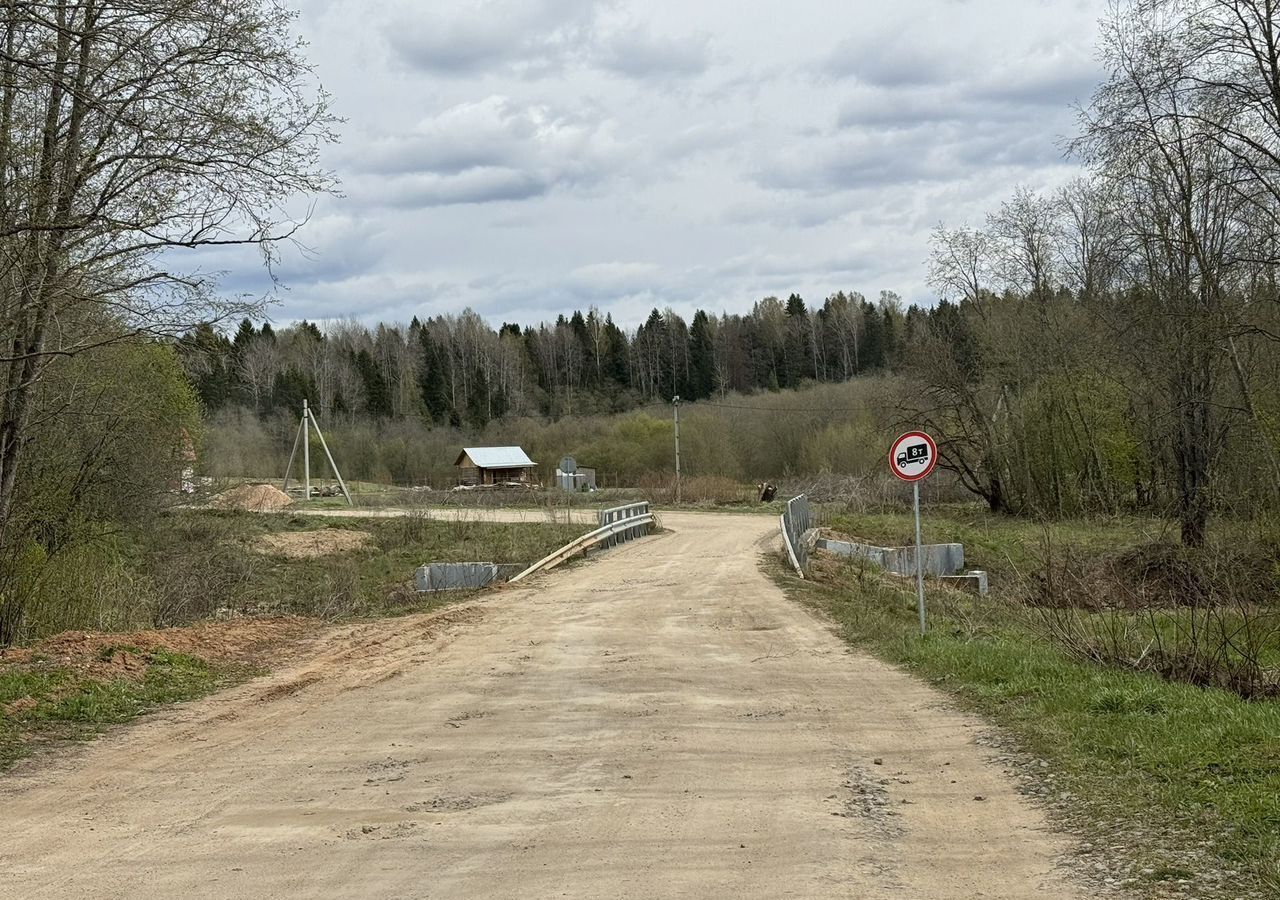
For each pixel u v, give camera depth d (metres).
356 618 18.20
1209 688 9.80
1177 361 27.55
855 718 9.41
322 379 98.69
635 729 9.04
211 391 63.75
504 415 101.88
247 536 34.78
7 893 5.18
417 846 5.84
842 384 82.38
